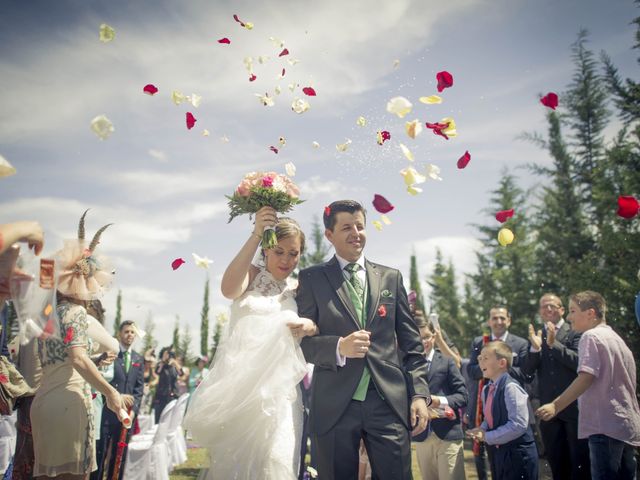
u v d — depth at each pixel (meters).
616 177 10.53
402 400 2.69
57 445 2.70
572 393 3.34
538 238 16.86
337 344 2.62
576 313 3.72
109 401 2.82
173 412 7.47
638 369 7.70
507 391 3.68
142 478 5.53
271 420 2.75
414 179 2.61
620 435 3.22
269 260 3.12
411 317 3.01
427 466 4.37
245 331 2.87
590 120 16.83
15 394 3.23
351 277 2.95
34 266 2.41
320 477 2.62
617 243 9.59
